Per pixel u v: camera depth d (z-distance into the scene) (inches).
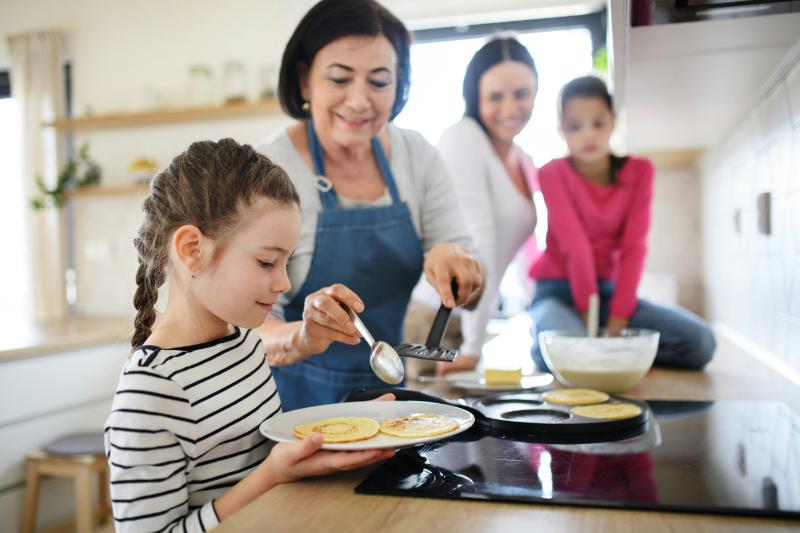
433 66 129.6
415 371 68.9
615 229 79.8
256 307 33.5
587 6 124.0
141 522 29.3
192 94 132.4
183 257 32.7
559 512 23.9
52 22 145.4
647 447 31.8
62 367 99.1
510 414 37.1
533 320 70.7
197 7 137.0
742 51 46.6
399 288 57.6
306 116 57.2
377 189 57.8
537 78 83.5
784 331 56.1
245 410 34.1
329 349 54.4
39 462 93.2
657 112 68.1
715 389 49.8
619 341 47.1
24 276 147.4
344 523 23.1
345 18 49.9
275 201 33.2
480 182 82.1
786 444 32.2
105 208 143.2
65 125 139.3
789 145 52.2
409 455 30.8
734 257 81.0
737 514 23.3
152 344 33.1
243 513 24.3
